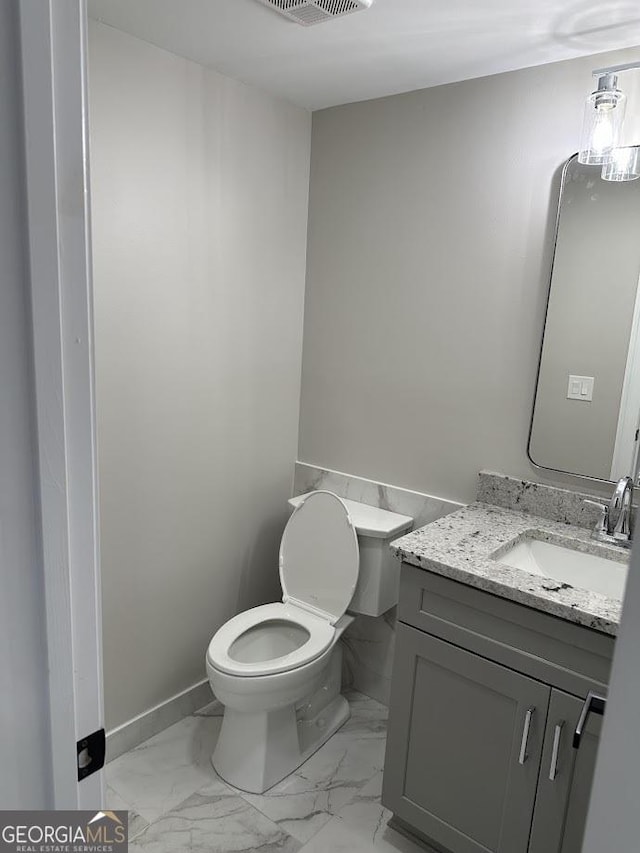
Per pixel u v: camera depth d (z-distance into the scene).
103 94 1.80
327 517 2.29
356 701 2.55
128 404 2.03
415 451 2.33
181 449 2.23
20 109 0.53
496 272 2.06
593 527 1.91
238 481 2.47
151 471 2.14
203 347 2.23
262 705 1.96
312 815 1.96
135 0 1.62
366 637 2.54
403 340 2.31
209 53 1.94
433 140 2.14
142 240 1.97
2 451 0.56
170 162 2.01
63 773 0.65
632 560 0.49
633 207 1.75
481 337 2.12
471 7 1.58
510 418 2.08
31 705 0.62
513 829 1.62
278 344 2.52
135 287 1.98
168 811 1.95
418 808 1.81
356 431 2.49
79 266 0.60
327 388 2.56
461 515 2.00
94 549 0.66
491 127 2.01
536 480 2.04
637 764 0.51
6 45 0.51
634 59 1.75
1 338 0.55
